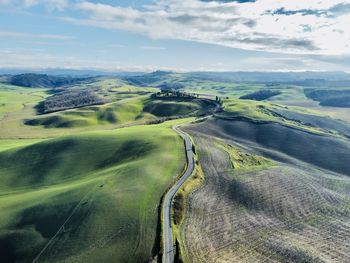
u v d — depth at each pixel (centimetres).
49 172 10488
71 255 6209
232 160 10788
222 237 6588
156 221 6800
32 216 7631
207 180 9019
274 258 6125
